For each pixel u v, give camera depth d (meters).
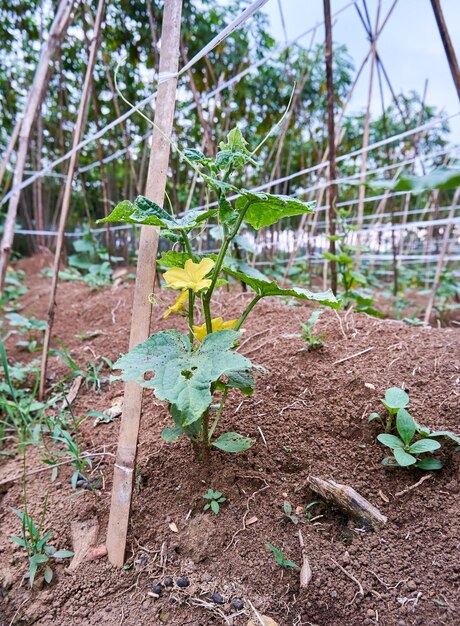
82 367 1.99
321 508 1.07
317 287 4.27
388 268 5.77
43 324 2.36
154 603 0.92
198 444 1.17
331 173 2.24
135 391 1.02
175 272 0.94
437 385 1.31
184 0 3.73
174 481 1.16
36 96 2.01
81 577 0.99
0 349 1.56
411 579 0.88
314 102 4.97
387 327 1.71
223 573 0.95
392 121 5.30
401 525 1.00
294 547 0.98
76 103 4.86
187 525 1.06
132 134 4.80
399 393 1.15
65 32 2.07
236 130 0.97
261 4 1.13
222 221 0.99
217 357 0.85
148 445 1.28
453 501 1.01
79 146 1.81
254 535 1.02
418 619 0.81
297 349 1.59
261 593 0.91
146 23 3.71
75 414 1.65
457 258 2.83
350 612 0.85
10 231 2.04
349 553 0.95
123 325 2.31
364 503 1.01
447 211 5.41
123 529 1.02
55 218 5.48
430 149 4.95
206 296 1.01
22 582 1.00
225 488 1.12
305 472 1.15
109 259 3.77
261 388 1.42
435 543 0.94
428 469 1.07
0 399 1.78
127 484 1.02
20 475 1.35
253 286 1.05
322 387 1.38
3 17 4.38
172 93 1.02
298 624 0.85
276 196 0.91
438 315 3.42
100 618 0.90
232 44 4.15
